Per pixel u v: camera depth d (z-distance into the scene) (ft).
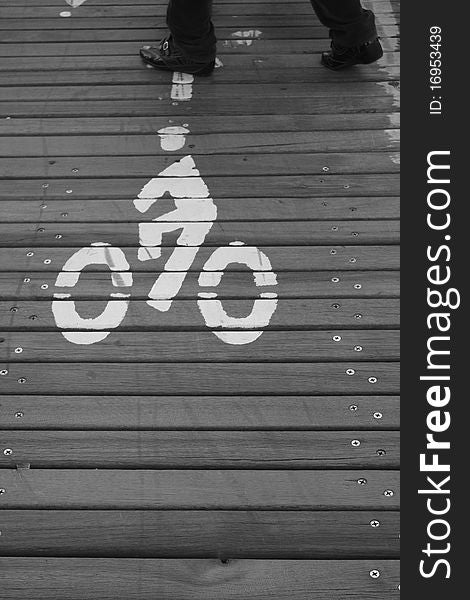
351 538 8.64
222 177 13.28
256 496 8.98
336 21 14.55
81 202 12.81
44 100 15.02
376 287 11.32
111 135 14.20
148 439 9.53
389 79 15.35
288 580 8.30
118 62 15.92
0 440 9.53
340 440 9.50
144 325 10.84
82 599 8.19
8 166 13.55
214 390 10.04
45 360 10.44
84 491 9.05
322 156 13.65
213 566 8.43
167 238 12.12
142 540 8.63
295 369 10.27
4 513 8.86
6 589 8.25
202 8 14.35
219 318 10.91
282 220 12.41
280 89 15.19
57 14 17.35
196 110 14.74
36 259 11.82
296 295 11.22
